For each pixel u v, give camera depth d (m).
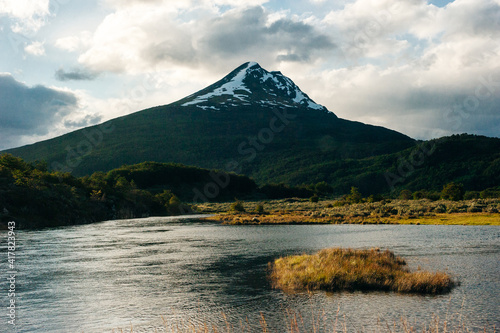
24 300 20.34
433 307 17.39
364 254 26.05
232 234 56.81
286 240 46.84
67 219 90.19
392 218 78.88
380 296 19.31
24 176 100.19
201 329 15.43
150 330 15.56
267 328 15.31
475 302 18.05
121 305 19.20
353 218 81.50
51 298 20.67
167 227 75.50
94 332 15.48
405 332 14.32
